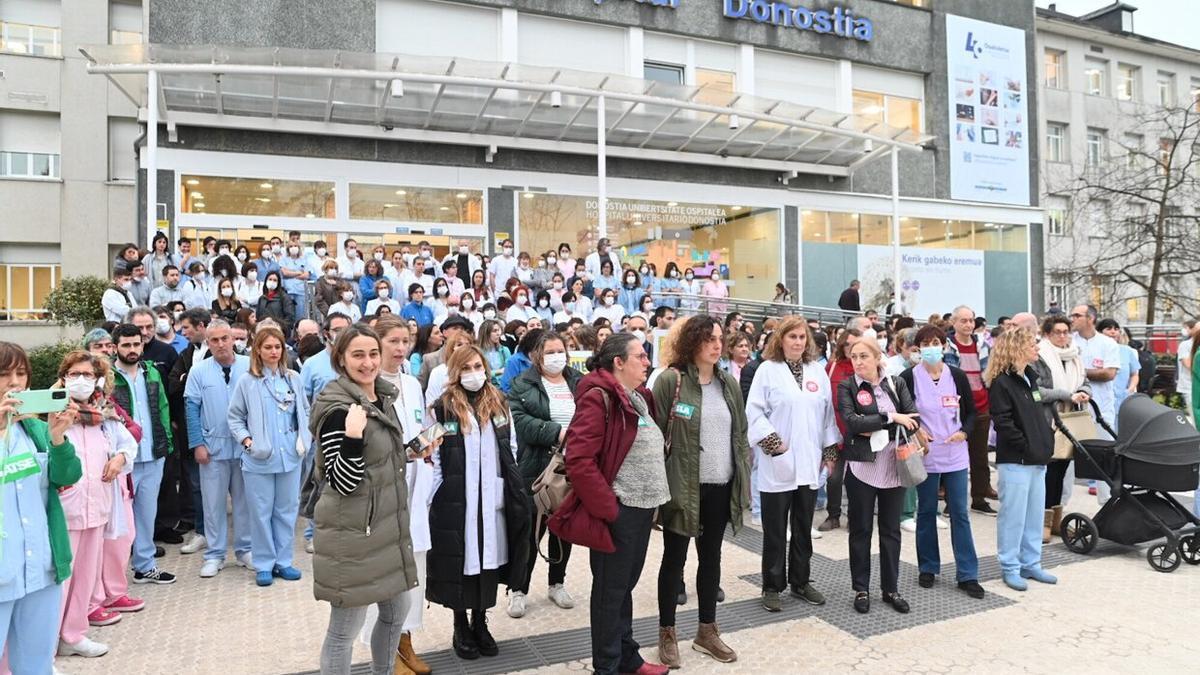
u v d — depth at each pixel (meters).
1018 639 4.83
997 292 24.16
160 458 6.10
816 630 5.00
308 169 16.30
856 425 5.37
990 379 5.94
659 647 4.54
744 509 4.66
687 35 20.09
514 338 8.72
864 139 19.14
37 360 12.46
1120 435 6.61
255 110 15.59
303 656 4.56
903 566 6.37
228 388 6.36
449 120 16.77
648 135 18.33
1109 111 31.17
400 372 4.61
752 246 20.69
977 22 23.91
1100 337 8.58
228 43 15.59
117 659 4.53
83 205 20.88
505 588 5.96
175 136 15.38
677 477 4.45
